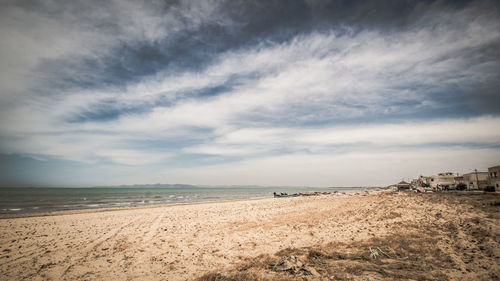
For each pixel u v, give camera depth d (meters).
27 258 12.34
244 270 9.85
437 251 10.41
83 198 66.50
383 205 27.30
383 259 9.91
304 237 15.85
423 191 49.12
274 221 23.12
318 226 19.14
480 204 22.16
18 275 10.16
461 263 8.74
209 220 24.53
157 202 55.06
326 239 14.67
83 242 15.63
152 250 13.98
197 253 13.33
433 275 7.84
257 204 42.81
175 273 10.40
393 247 11.48
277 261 10.45
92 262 11.88
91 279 9.84
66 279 9.83
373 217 20.83
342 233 15.88
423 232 14.03
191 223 22.86
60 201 53.66
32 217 25.86
